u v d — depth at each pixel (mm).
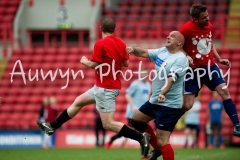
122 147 68688
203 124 76938
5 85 87562
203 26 35812
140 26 92500
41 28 97125
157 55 35062
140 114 35625
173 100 34188
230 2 98062
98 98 34812
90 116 80375
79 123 80125
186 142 68312
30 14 97375
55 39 98812
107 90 34625
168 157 34250
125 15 97000
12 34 96375
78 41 98125
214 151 57531
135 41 90125
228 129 74250
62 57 89625
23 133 75375
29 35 93625
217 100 68562
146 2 99562
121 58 35031
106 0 99000
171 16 95250
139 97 51094
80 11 96625
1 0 100312
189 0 99188
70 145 74125
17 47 93562
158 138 34594
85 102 35500
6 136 75625
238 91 80000
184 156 49469
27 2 97438
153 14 97000
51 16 97000
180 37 34094
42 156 53031
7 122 83188
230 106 36875
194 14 35500
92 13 96312
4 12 98875
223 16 91250
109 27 35094
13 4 100062
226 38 91562
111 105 34812
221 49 85188
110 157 50625
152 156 36906
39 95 85375
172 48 34125
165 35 91688
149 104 35188
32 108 84125
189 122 67875
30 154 56281
